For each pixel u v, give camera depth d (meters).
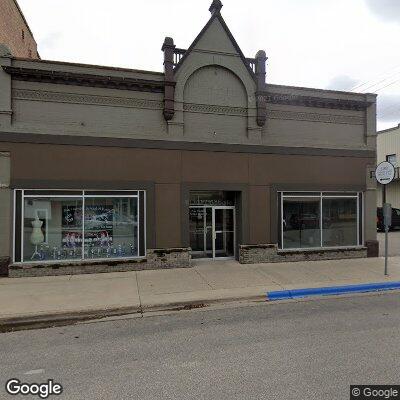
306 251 11.45
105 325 6.11
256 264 10.86
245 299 7.58
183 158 10.48
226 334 5.55
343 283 8.58
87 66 9.76
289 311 6.80
